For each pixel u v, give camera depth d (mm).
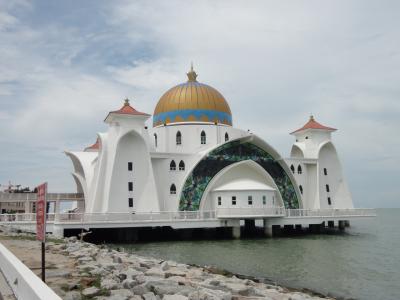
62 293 10633
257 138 51656
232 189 48562
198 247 37750
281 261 29062
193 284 14141
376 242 42000
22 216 43062
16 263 9664
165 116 56906
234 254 32719
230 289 14070
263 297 13594
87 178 53469
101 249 24000
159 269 16453
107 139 48156
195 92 57031
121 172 47031
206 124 55594
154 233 49906
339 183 59938
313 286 20984
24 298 7715
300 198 54312
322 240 44438
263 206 48906
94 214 40531
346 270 25469
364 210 54562
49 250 21000
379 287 20828
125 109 48844
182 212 44875
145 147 48125
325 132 60500
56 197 57219
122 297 10195
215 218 45406
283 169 54438
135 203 46781
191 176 49125
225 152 51312
